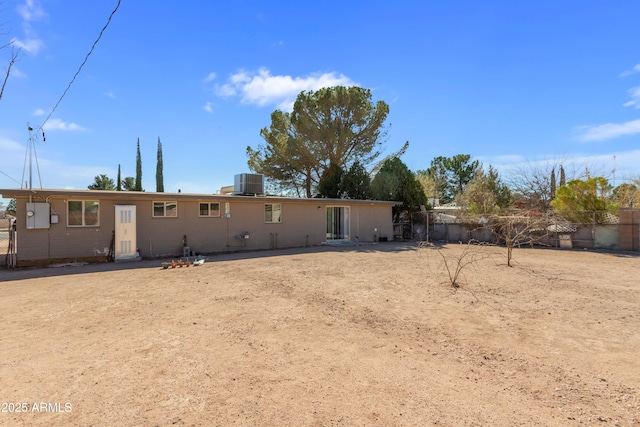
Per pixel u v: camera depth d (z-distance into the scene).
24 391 3.14
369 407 2.87
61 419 2.69
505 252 15.11
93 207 12.35
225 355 3.96
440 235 21.91
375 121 23.91
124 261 12.58
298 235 17.67
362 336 4.62
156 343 4.34
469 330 4.84
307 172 24.95
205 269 10.42
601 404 2.92
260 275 9.26
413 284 8.00
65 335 4.65
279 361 3.80
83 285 8.12
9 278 9.27
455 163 38.22
